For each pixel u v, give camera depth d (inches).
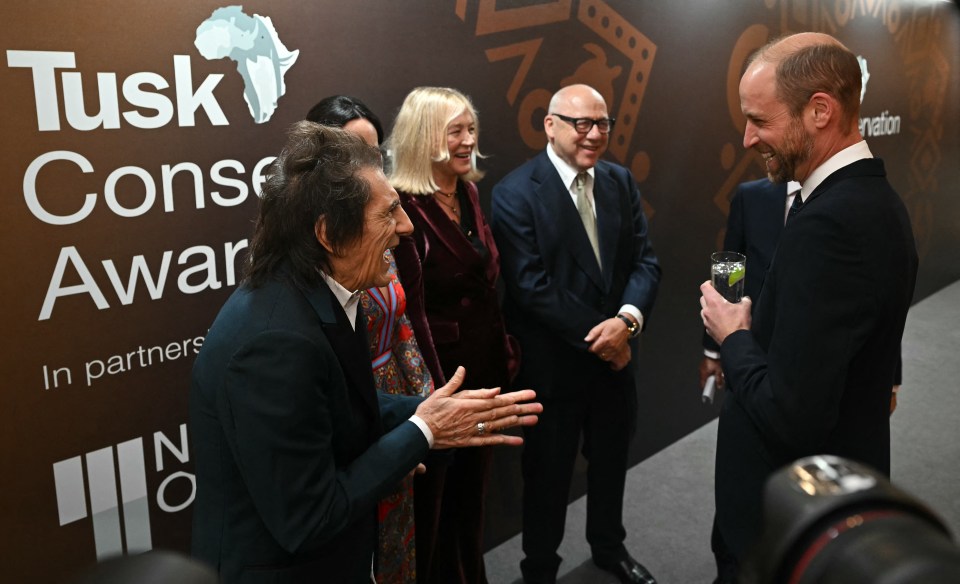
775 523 15.4
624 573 109.3
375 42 92.2
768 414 59.0
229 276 83.4
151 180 75.5
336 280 52.9
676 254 145.3
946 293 257.4
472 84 104.4
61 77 68.0
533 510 106.5
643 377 143.8
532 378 102.8
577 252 100.3
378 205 51.6
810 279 56.1
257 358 47.6
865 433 61.4
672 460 147.6
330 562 53.9
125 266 75.1
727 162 152.2
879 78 198.4
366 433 56.2
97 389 75.3
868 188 56.9
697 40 139.0
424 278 87.0
